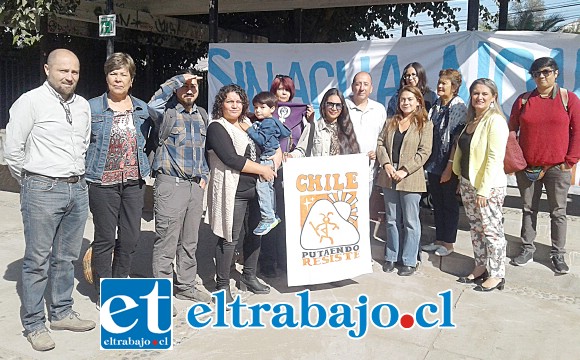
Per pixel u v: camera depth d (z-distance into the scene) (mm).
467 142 4785
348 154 4863
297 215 4594
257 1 8953
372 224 5855
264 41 11945
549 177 4801
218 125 4211
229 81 7047
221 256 4441
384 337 3912
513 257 5242
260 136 4477
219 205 4316
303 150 5004
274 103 4641
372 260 5566
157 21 9891
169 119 4043
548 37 5617
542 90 4742
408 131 4941
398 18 10469
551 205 4859
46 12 8070
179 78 3996
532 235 5039
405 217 5082
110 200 3949
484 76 5895
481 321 4223
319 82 6664
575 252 5023
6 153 3438
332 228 4691
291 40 10984
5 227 6492
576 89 5570
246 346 3740
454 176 5105
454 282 5020
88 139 3744
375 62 6375
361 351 3699
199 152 4203
